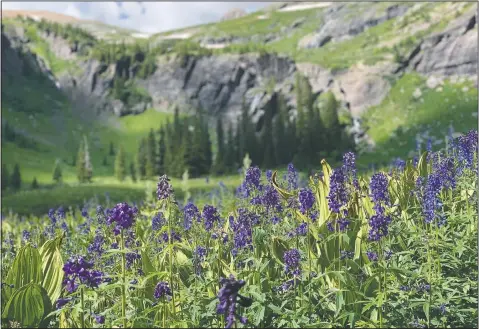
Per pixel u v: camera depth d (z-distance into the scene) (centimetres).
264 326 560
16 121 19900
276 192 734
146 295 600
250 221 655
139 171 14862
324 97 18875
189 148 13525
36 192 9319
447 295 591
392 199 872
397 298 588
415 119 15925
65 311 533
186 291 581
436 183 611
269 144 14750
